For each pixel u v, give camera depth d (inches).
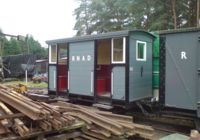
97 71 355.9
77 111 243.8
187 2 896.9
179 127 309.3
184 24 916.6
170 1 917.8
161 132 294.4
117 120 240.8
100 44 375.9
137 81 330.0
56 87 414.6
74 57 381.4
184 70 275.3
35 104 196.9
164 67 291.7
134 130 225.1
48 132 183.2
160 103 295.3
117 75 324.8
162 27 895.1
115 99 325.7
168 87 288.2
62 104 294.7
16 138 168.7
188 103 271.9
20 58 1086.4
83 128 208.5
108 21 1202.0
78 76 374.9
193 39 268.5
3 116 175.9
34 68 1074.1
